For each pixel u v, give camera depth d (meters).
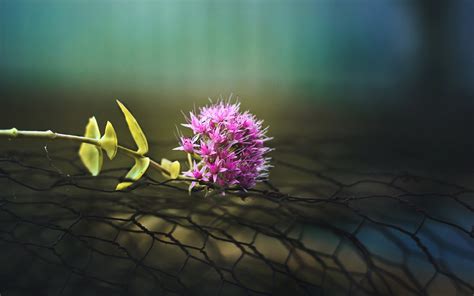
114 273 0.42
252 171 0.33
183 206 0.40
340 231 0.37
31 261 0.42
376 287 0.40
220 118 0.34
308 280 0.42
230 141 0.33
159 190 0.40
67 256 0.42
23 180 0.42
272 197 0.33
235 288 0.42
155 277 0.37
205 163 0.33
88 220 0.38
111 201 0.40
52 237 0.42
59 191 0.43
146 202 0.40
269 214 0.40
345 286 0.41
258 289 0.42
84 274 0.37
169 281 0.41
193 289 0.42
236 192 0.33
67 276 0.42
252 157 0.34
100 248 0.43
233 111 0.34
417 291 0.39
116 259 0.42
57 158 0.43
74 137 0.35
